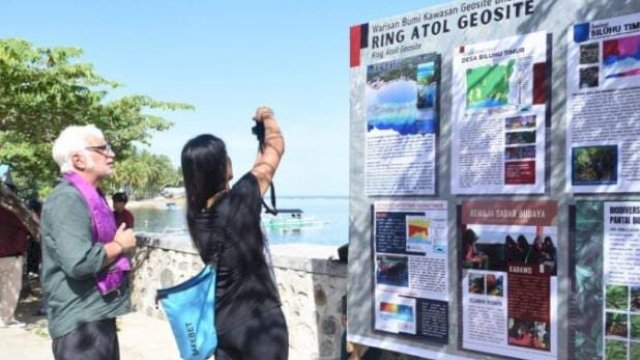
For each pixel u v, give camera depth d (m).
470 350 3.51
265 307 2.93
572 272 3.10
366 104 3.99
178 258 7.62
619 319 2.96
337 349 5.20
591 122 3.02
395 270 3.86
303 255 6.07
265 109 3.19
